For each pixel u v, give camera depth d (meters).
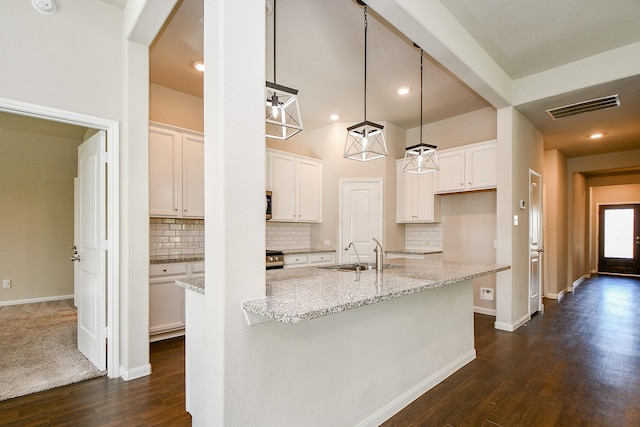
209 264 1.56
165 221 4.07
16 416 2.19
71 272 5.73
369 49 3.29
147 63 2.82
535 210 4.91
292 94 2.14
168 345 3.51
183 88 4.17
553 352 3.34
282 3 2.59
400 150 5.64
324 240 5.50
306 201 5.29
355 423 2.06
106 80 2.68
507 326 4.05
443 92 4.30
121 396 2.44
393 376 2.33
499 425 2.14
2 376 2.69
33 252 5.42
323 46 3.23
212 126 1.53
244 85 1.54
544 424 2.14
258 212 1.57
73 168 5.78
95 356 2.88
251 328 1.55
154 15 2.43
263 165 1.60
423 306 2.61
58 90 2.46
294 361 1.74
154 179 3.69
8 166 5.27
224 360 1.46
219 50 1.49
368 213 5.33
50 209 5.57
